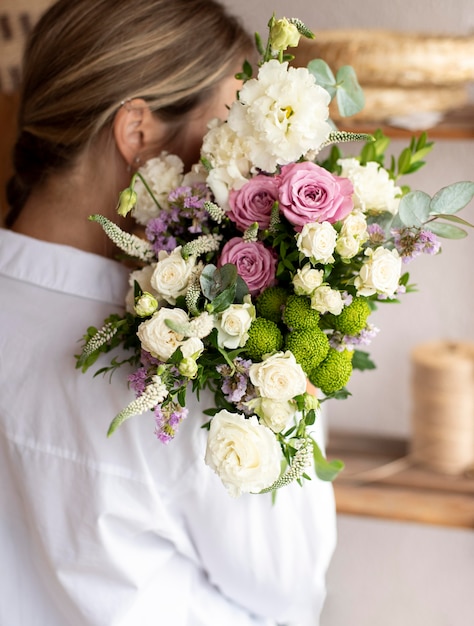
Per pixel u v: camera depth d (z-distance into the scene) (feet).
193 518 2.55
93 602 2.54
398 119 3.91
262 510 2.61
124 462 2.39
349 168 2.64
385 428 4.85
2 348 2.52
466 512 4.37
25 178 2.85
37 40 2.83
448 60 3.76
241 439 2.08
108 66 2.63
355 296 2.35
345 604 5.26
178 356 2.08
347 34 3.81
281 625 3.04
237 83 2.82
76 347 2.48
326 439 4.89
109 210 2.74
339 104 2.67
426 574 5.10
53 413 2.44
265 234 2.30
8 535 2.68
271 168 2.31
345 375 2.41
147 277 2.40
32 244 2.68
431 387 4.42
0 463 2.57
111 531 2.46
